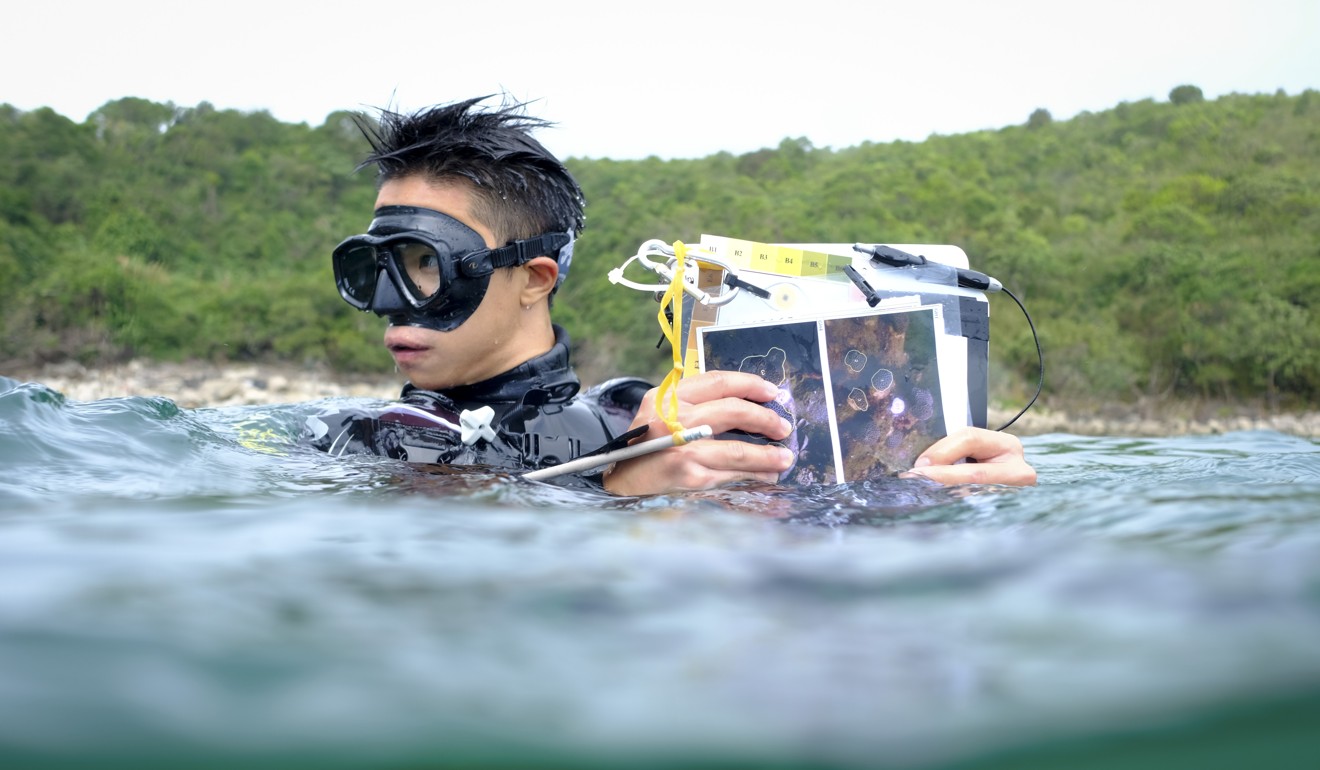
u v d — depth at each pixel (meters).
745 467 1.84
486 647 0.83
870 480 1.81
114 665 0.76
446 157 2.09
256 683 0.74
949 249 2.05
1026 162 59.12
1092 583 0.97
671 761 0.65
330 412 2.17
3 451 1.76
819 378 1.90
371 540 1.20
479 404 2.14
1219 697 0.71
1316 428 28.88
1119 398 31.92
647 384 2.42
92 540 1.16
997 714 0.70
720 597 0.97
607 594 0.98
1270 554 1.06
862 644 0.83
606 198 47.78
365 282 2.16
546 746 0.66
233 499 1.50
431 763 0.64
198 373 31.02
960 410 1.92
